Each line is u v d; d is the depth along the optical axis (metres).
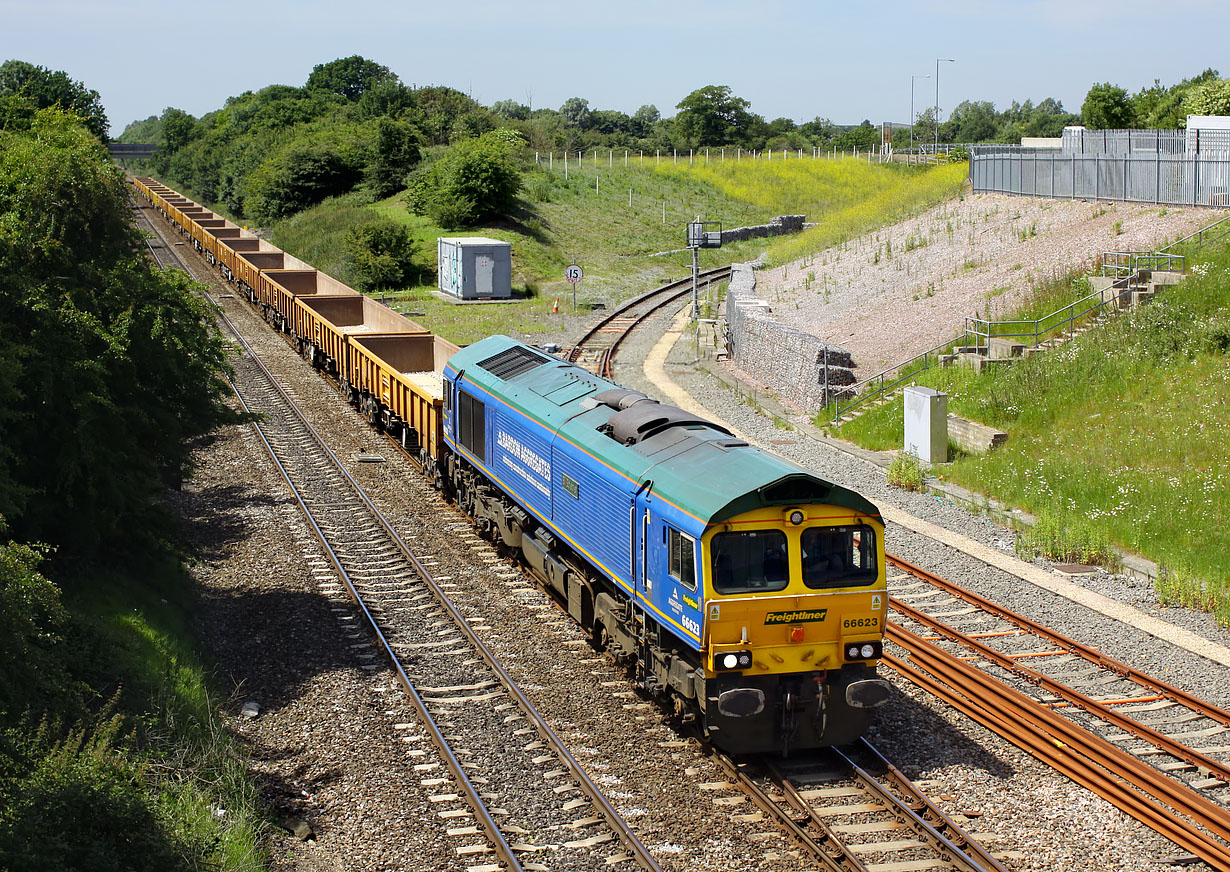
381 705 13.52
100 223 16.98
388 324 35.16
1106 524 19.00
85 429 14.96
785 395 31.67
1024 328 28.69
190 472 18.75
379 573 18.45
